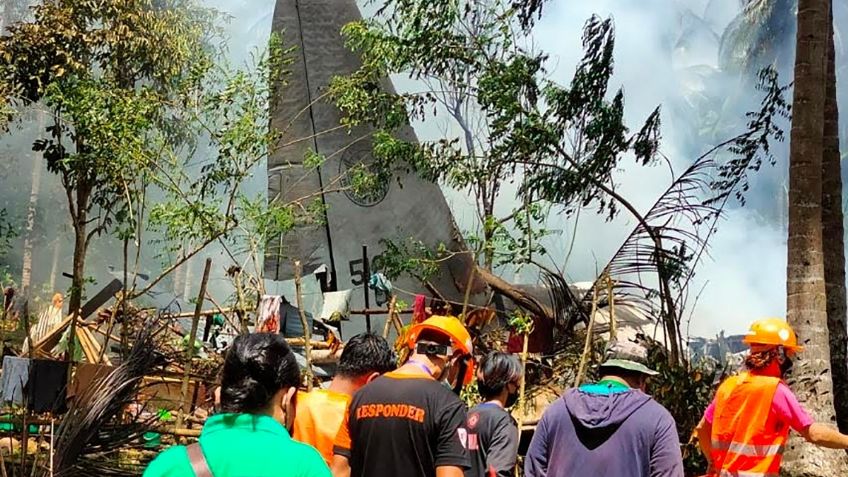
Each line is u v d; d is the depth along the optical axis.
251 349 2.62
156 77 11.26
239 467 2.48
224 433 2.54
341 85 11.16
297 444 2.56
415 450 3.71
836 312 10.06
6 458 6.51
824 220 10.30
